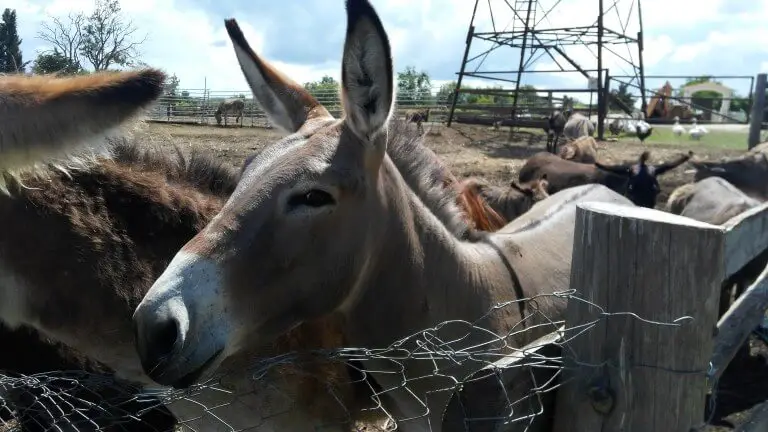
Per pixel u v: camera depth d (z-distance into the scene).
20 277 1.19
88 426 1.29
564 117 10.55
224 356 1.00
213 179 1.47
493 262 1.40
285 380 1.30
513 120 10.41
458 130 10.06
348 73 1.10
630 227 0.77
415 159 1.35
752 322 0.95
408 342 1.22
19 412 1.30
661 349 0.77
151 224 1.29
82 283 1.21
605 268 0.80
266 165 1.10
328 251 1.09
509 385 0.95
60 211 1.21
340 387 1.35
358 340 1.24
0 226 1.17
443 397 1.24
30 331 1.29
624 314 0.79
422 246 1.25
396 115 1.40
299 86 1.30
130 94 1.01
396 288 1.22
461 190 1.97
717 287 0.77
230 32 1.30
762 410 0.95
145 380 1.30
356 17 1.05
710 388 0.85
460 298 1.29
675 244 0.76
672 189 5.85
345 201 1.10
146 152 1.42
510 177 6.67
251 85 1.32
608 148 8.34
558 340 0.87
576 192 2.07
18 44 12.44
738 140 8.65
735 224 0.92
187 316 0.96
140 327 0.94
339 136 1.13
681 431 0.78
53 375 1.26
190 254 1.01
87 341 1.24
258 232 1.04
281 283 1.06
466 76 11.41
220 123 10.41
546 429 0.91
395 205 1.20
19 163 1.03
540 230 1.68
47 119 1.00
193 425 1.35
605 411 0.80
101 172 1.29
